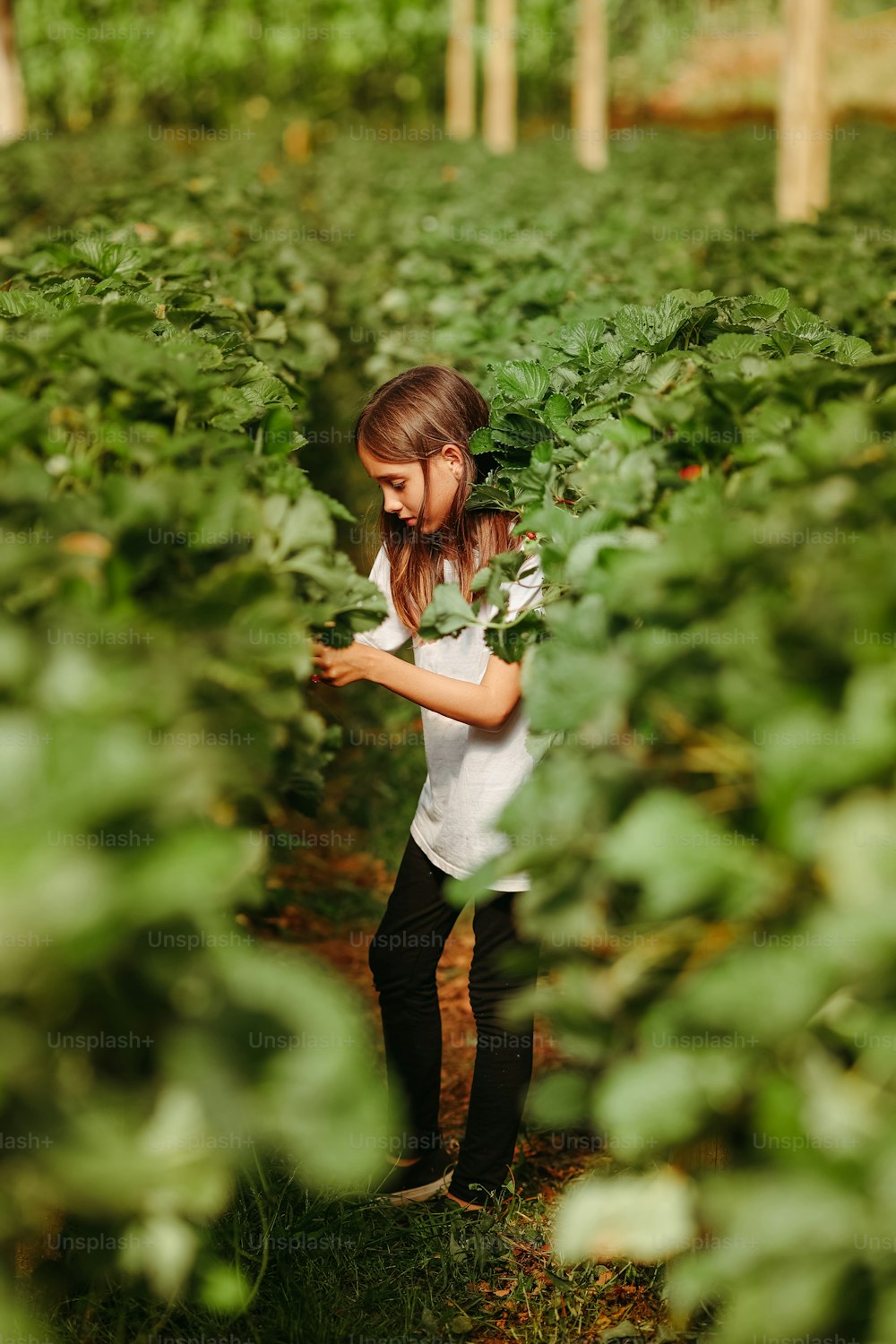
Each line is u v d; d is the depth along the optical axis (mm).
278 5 28641
